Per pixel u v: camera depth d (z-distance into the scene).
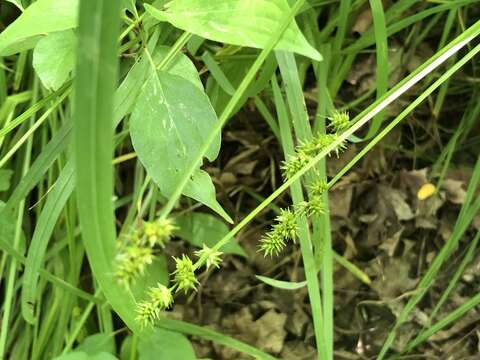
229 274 0.32
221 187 0.32
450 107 0.33
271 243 0.18
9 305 0.26
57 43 0.20
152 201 0.28
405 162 0.33
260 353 0.27
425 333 0.28
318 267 0.24
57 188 0.22
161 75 0.19
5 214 0.26
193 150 0.19
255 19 0.17
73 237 0.27
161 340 0.25
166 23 0.24
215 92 0.27
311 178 0.23
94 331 0.30
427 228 0.32
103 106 0.11
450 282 0.30
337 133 0.19
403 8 0.28
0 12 0.30
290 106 0.24
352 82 0.32
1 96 0.28
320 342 0.23
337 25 0.30
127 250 0.12
